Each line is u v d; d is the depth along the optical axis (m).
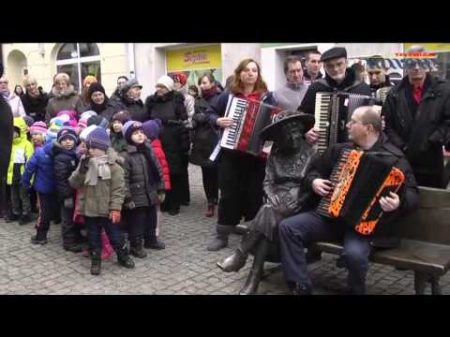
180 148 6.61
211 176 6.52
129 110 6.43
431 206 3.83
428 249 3.71
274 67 11.34
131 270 4.75
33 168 5.53
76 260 5.08
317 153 4.12
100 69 15.05
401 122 4.35
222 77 12.41
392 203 3.50
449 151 4.39
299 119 4.18
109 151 4.73
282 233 3.81
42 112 8.12
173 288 4.30
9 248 5.52
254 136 4.68
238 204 5.12
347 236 3.70
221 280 4.45
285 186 4.18
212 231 5.93
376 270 4.67
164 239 5.65
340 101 4.16
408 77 4.35
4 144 3.27
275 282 4.36
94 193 4.64
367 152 3.65
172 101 6.59
